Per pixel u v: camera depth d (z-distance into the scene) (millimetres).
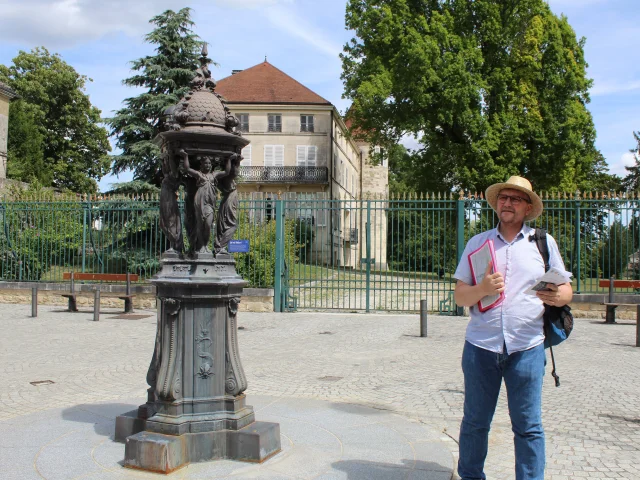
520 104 27891
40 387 6895
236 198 4711
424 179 30719
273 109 44719
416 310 14789
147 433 4203
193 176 4430
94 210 16422
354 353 9461
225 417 4332
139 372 7805
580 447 4906
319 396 6590
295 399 6293
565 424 5590
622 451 4797
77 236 16750
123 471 4008
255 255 15648
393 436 4941
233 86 45844
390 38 27906
